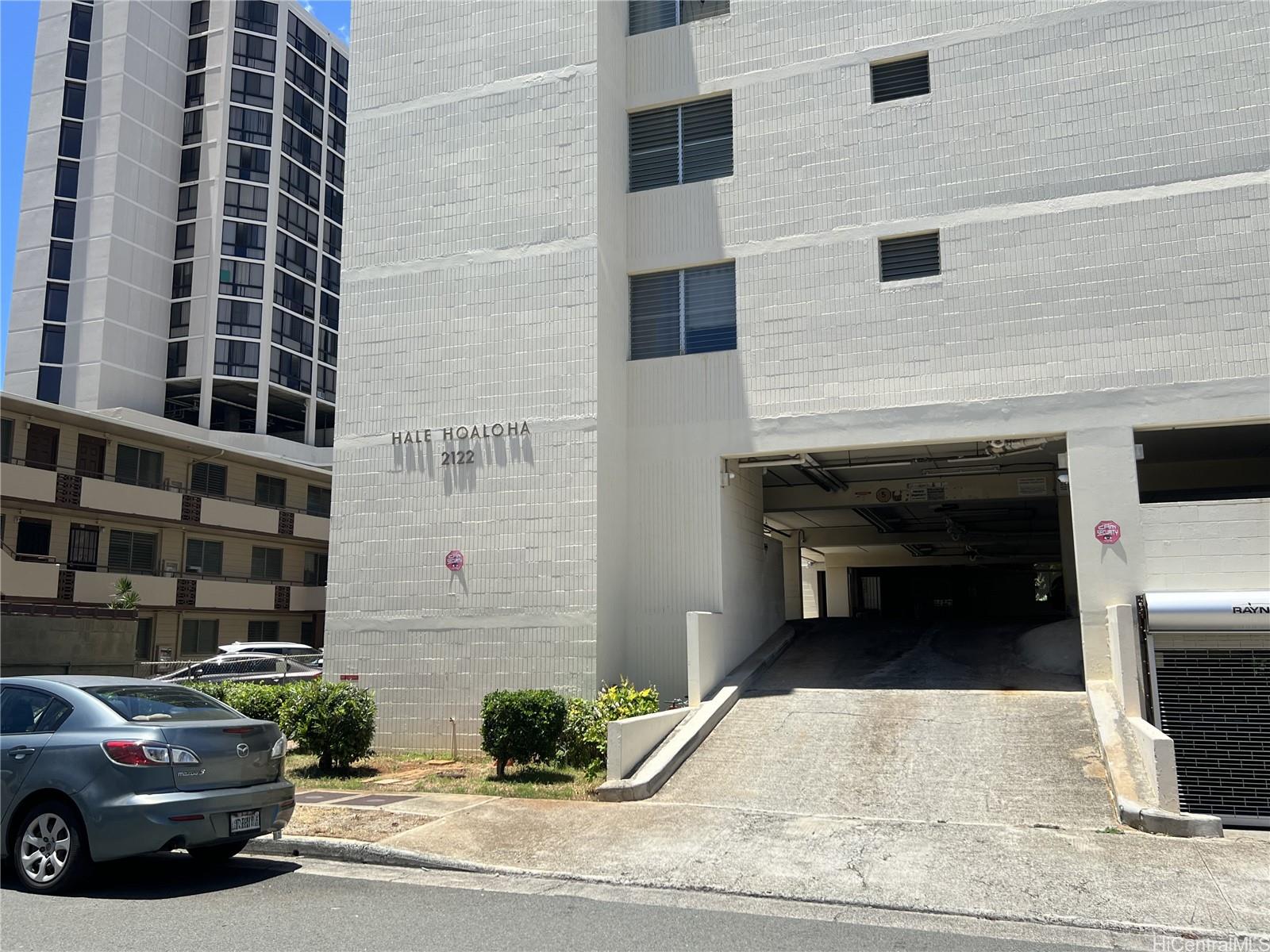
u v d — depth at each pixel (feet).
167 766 23.75
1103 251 43.70
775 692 47.57
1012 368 44.45
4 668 51.85
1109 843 27.45
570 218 48.96
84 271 151.64
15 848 24.17
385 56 54.19
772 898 24.09
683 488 49.32
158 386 156.56
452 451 49.21
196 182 163.02
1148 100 43.91
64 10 160.15
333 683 44.73
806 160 49.37
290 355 165.78
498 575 47.29
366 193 53.26
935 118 47.29
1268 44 42.47
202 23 169.27
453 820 31.45
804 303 48.37
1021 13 46.47
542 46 50.96
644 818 31.48
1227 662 35.86
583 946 19.89
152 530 107.24
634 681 48.44
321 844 28.66
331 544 50.44
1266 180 41.70
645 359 51.19
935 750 37.14
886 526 90.48
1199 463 61.26
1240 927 21.29
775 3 51.16
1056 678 47.34
